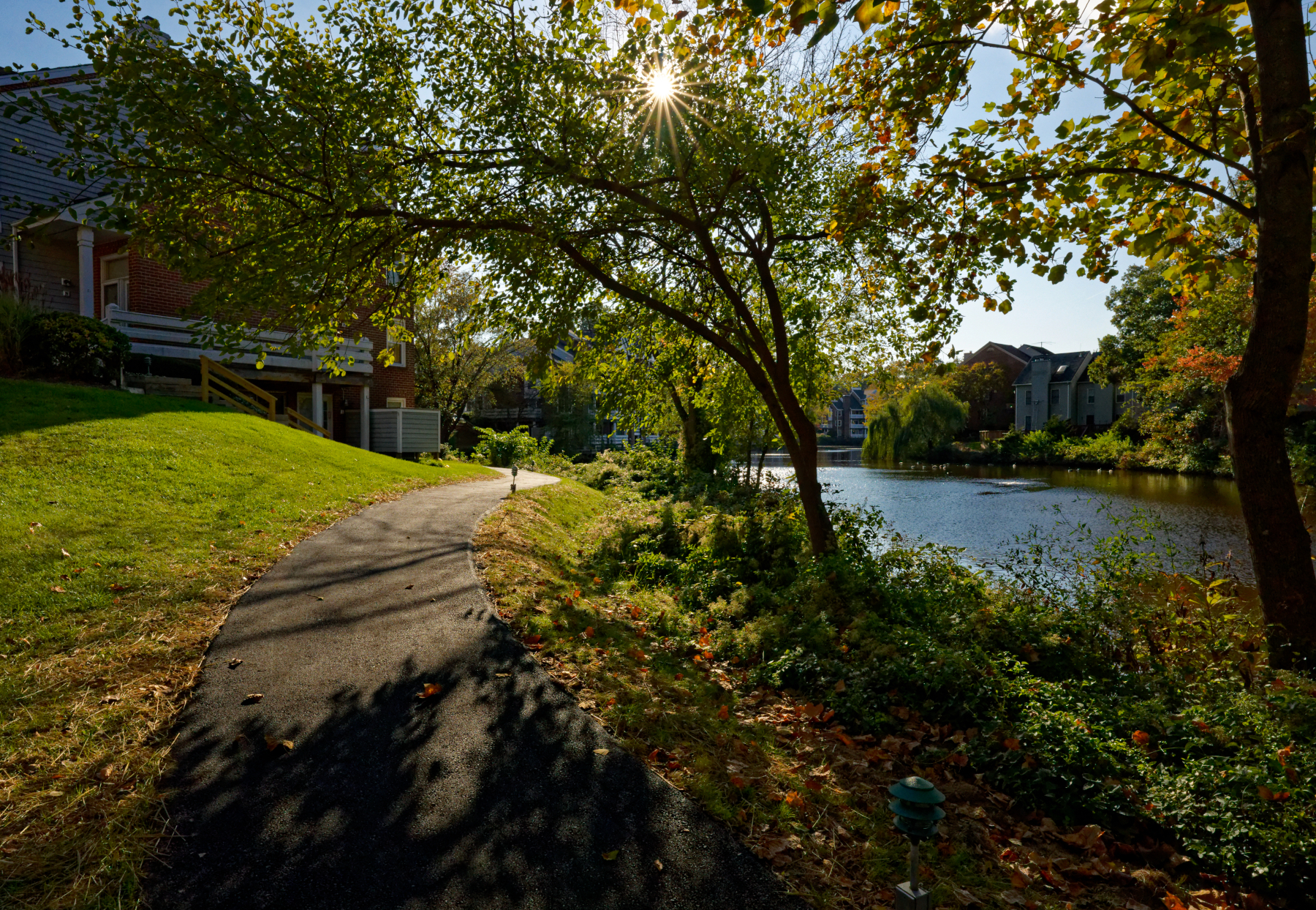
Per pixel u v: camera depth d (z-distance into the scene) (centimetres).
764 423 2248
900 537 1252
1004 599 812
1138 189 797
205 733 430
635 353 1316
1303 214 650
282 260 803
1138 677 633
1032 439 4912
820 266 1205
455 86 839
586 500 1938
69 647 530
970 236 770
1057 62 691
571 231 916
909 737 536
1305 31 645
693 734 481
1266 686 564
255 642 574
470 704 484
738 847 351
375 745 425
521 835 349
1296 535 666
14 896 288
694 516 1466
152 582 674
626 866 330
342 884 309
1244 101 735
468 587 750
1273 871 366
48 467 944
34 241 671
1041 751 467
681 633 767
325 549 889
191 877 309
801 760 482
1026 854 393
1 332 1377
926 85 719
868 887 338
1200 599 770
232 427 1442
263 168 773
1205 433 3531
